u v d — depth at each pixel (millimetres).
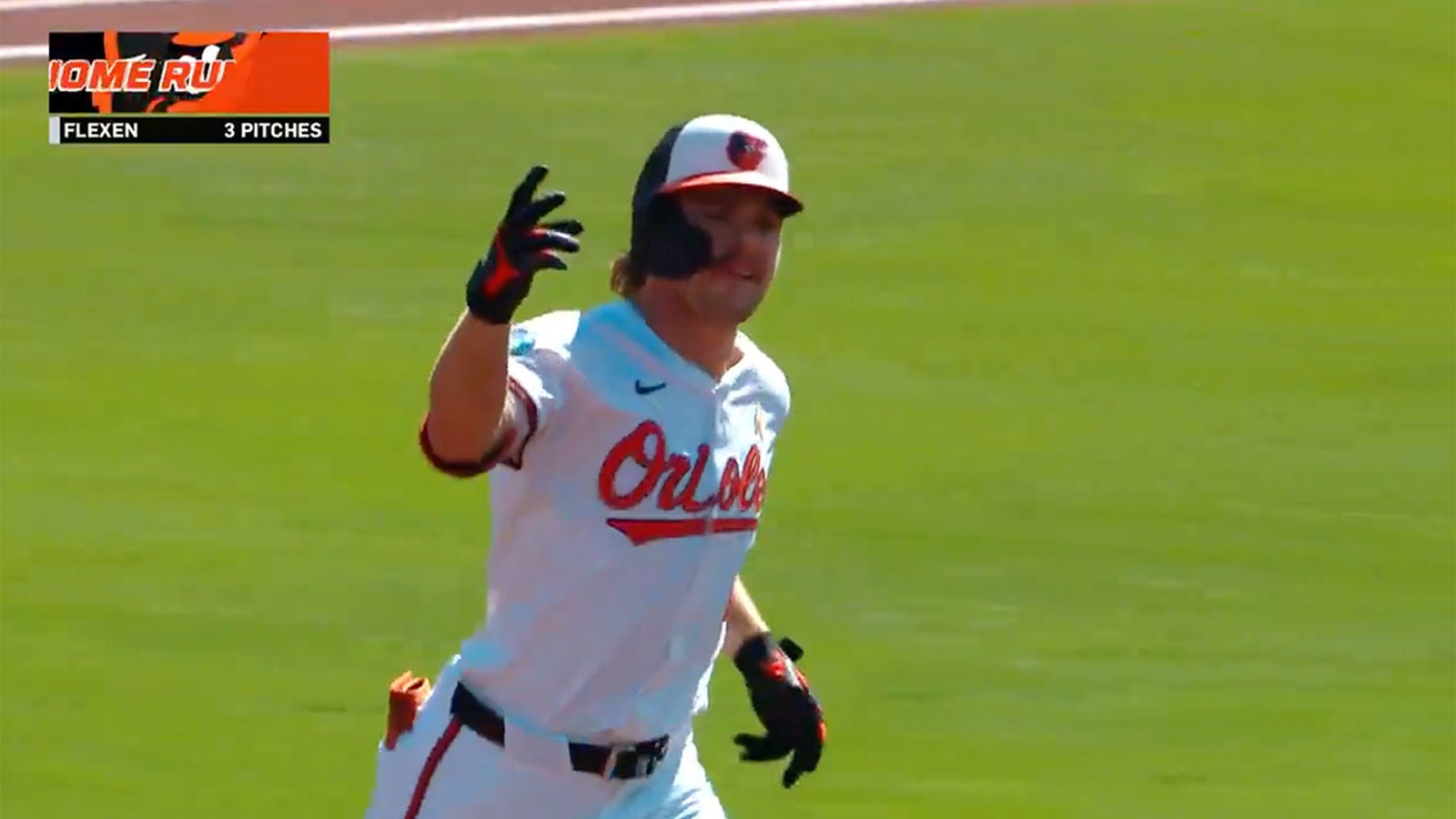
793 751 16125
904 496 32719
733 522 14188
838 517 31750
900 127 53938
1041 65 58750
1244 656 27281
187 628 27422
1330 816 22516
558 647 13906
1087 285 43938
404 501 32188
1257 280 44562
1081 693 25984
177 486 32656
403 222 46812
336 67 57469
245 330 40312
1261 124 54938
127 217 46438
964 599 28984
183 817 22000
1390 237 47500
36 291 42094
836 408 36656
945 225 47312
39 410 36000
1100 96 56438
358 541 30562
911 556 30406
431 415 12547
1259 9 63719
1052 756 24062
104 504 31781
